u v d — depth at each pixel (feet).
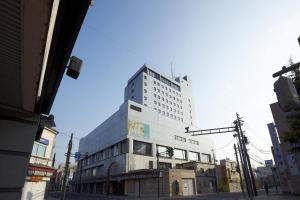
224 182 173.99
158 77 289.74
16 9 8.30
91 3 9.57
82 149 277.23
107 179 168.04
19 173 18.13
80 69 15.11
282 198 65.36
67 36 10.91
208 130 75.00
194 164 161.17
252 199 67.15
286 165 81.82
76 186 250.78
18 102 17.80
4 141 18.15
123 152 165.48
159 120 194.49
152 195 122.83
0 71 12.47
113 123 192.95
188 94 327.26
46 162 64.69
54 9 8.75
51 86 15.79
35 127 20.10
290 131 39.83
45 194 66.49
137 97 260.42
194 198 96.07
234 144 88.07
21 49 10.40
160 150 183.83
